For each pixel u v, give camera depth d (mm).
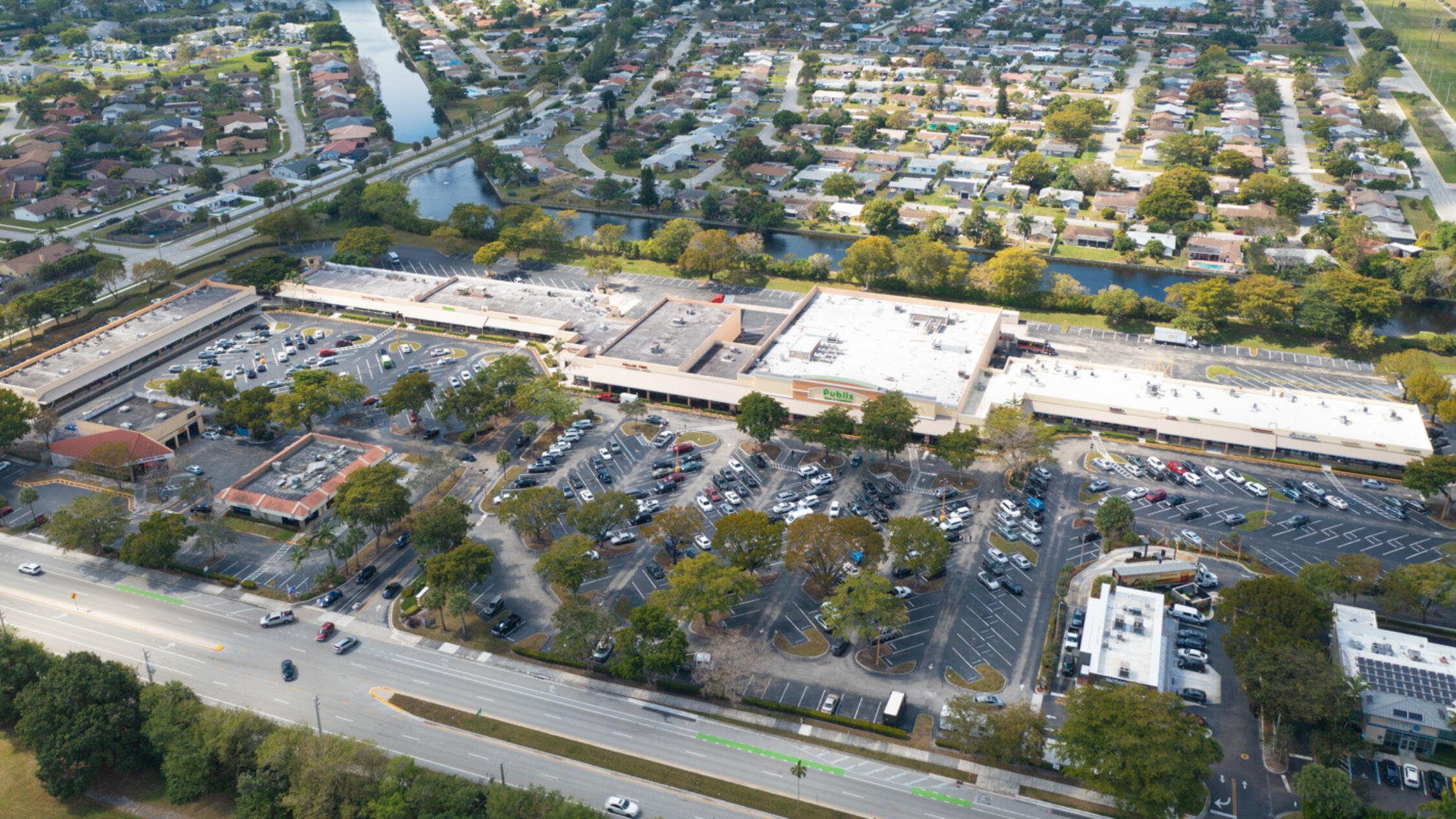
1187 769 154750
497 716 182500
